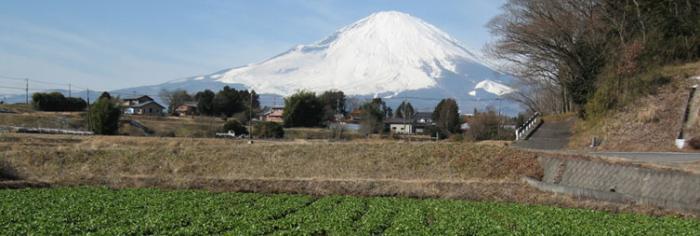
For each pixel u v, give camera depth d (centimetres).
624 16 6712
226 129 8856
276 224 2336
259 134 8494
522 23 7144
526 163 3984
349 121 12244
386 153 4531
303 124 10725
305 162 4578
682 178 2991
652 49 6228
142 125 9412
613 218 2603
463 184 3550
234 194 3416
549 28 6812
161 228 2259
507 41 7419
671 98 5144
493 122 8962
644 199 2984
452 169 4175
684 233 2247
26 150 4959
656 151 4409
